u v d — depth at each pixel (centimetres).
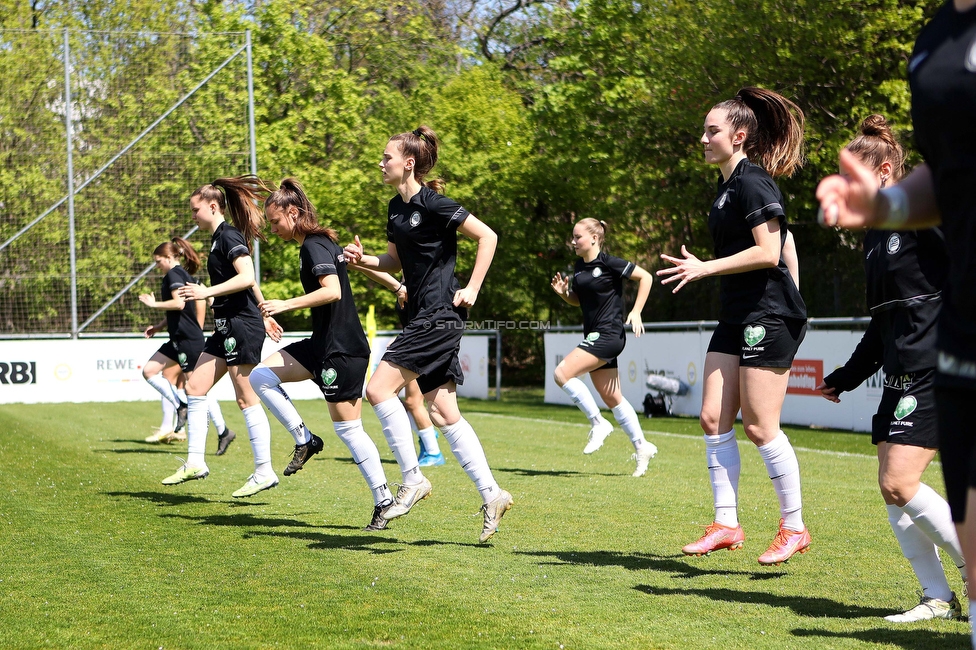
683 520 561
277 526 541
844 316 1548
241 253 623
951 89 178
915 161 1603
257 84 2175
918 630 333
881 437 349
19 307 1681
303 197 511
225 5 2325
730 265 387
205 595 385
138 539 502
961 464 184
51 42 1708
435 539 504
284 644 318
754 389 402
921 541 353
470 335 1916
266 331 633
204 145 1773
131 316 1728
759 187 395
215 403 898
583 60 2253
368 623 343
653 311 2027
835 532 520
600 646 314
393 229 478
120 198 1736
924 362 335
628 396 1503
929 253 335
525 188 2341
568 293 779
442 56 2606
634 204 2164
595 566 438
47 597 382
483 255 470
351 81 2255
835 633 329
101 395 1650
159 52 1764
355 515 581
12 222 1689
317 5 2452
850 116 1717
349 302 508
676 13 1947
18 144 1702
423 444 825
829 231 1916
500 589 394
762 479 734
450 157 2248
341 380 502
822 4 1666
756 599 377
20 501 627
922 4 1642
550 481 729
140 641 322
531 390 2255
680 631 331
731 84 1809
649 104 2095
